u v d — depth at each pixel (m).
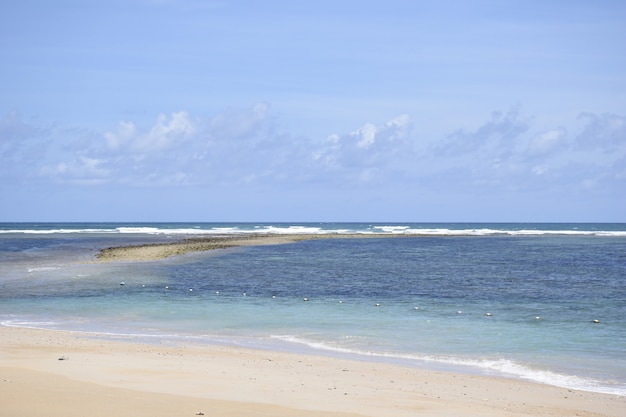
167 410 10.75
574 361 16.95
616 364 16.59
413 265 50.91
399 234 125.50
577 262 54.94
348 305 28.02
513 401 12.85
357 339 20.06
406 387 13.73
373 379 14.45
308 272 44.09
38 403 10.89
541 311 26.30
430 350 18.41
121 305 27.66
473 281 38.72
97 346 17.77
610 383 14.66
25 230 147.25
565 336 20.58
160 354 16.80
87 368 14.32
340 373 15.01
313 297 30.73
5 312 25.55
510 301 29.52
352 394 12.73
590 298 30.61
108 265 47.91
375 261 55.28
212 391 12.49
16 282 36.00
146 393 11.99
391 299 30.12
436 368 16.16
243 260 55.06
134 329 21.84
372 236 118.19
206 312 25.81
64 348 17.20
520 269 47.41
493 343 19.41
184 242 85.56
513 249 76.62
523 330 21.70
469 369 16.09
